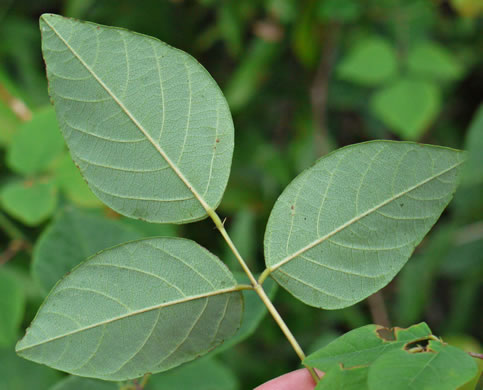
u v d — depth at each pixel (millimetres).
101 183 243
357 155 243
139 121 242
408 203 242
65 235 303
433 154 241
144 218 243
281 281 244
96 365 239
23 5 660
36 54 641
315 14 572
